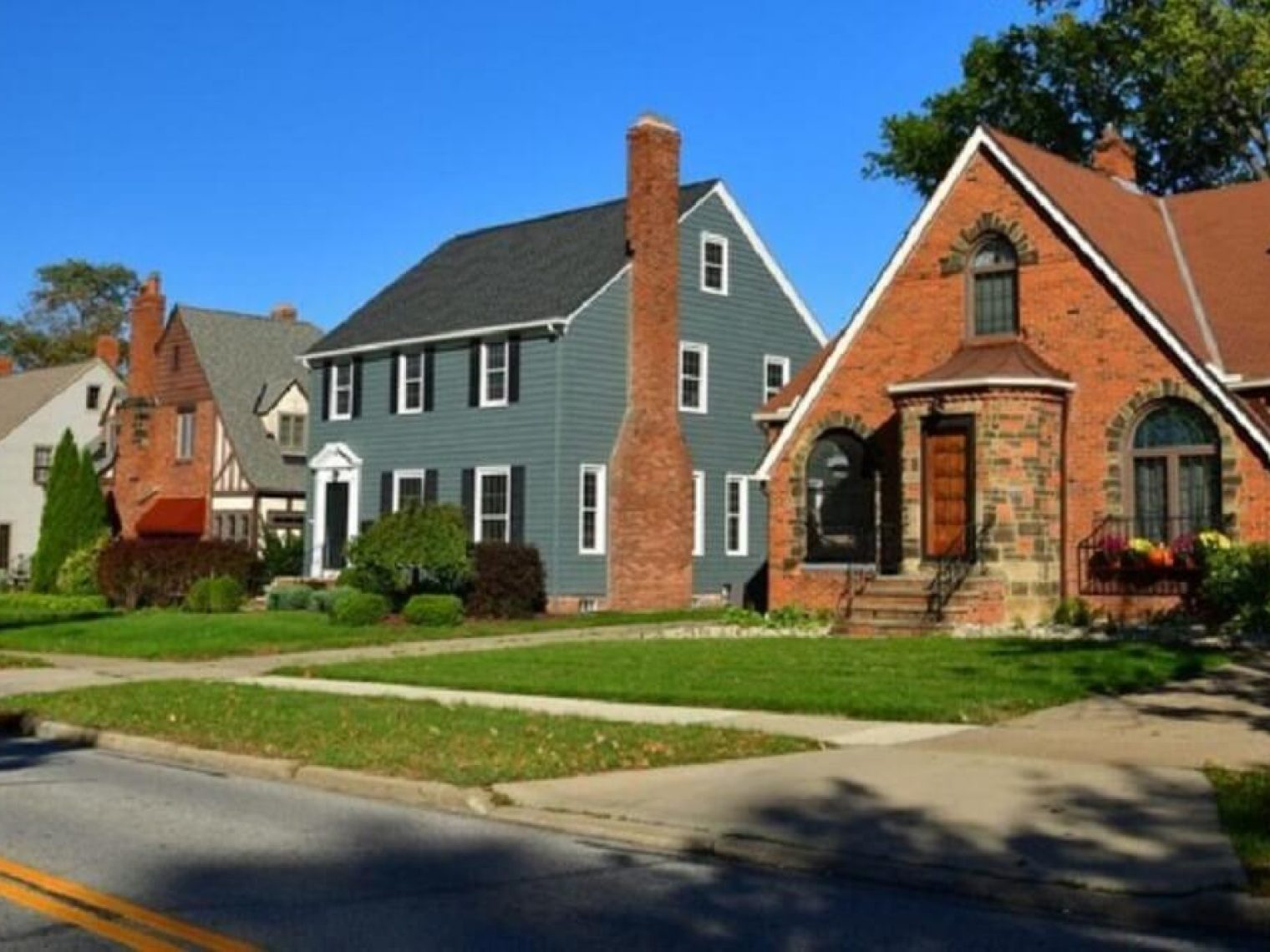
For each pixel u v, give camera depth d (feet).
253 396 151.23
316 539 130.31
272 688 59.67
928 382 79.66
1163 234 89.66
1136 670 56.34
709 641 77.00
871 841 29.37
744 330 123.95
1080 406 79.15
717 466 120.16
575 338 110.73
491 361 116.06
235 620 95.91
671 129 116.98
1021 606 77.10
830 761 38.81
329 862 29.27
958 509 79.87
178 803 36.73
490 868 28.78
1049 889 25.58
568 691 55.72
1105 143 97.04
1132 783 34.22
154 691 59.00
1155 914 24.47
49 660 77.46
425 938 23.22
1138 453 77.10
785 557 90.63
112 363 203.31
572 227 126.93
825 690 52.80
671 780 36.81
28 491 190.39
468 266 130.52
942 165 137.80
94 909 24.94
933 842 29.09
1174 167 132.46
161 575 122.21
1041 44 130.62
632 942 23.04
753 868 28.91
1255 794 32.24
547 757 40.27
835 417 89.40
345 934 23.47
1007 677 55.21
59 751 47.85
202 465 148.87
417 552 96.63
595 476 111.75
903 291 87.30
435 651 76.38
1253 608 68.49
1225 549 70.74
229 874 28.04
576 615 102.99
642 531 113.09
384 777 37.88
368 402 126.72
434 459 119.85
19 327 284.20
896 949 22.75
